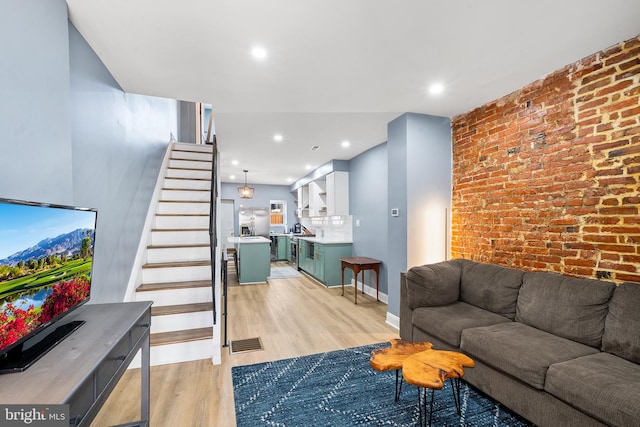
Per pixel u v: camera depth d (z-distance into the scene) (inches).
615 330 69.1
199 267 125.4
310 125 148.6
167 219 147.0
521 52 84.2
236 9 65.3
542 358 67.2
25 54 52.6
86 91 78.6
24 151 52.4
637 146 75.5
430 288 106.3
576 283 81.4
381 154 183.0
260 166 256.5
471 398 81.1
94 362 39.4
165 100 180.1
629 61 77.4
